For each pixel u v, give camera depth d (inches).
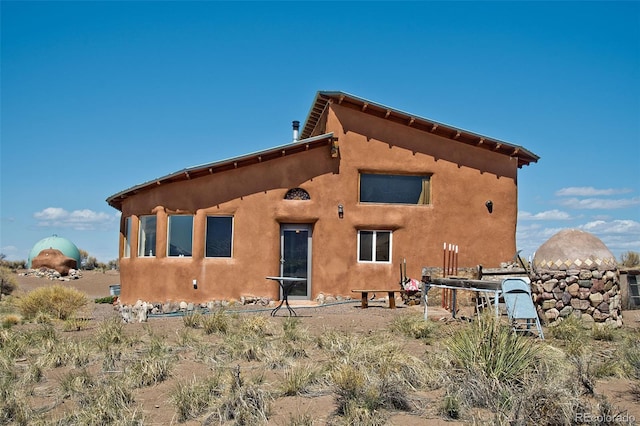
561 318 466.3
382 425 239.1
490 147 714.8
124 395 284.5
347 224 687.1
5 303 805.9
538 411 232.4
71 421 261.9
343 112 694.5
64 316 629.6
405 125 703.1
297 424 240.7
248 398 265.6
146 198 709.3
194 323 481.1
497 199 714.8
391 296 602.9
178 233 689.6
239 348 371.6
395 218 693.3
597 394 273.4
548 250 485.4
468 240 705.0
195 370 337.7
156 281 681.0
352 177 692.1
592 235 490.3
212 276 674.2
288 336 401.7
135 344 408.8
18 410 272.2
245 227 679.7
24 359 381.4
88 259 1822.1
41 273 1398.9
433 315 519.2
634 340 375.2
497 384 264.4
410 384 282.8
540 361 289.4
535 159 739.4
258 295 674.8
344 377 271.9
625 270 601.3
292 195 689.0
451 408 249.6
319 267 681.6
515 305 392.8
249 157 668.7
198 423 257.4
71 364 358.6
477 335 302.7
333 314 551.2
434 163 706.2
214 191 680.4
